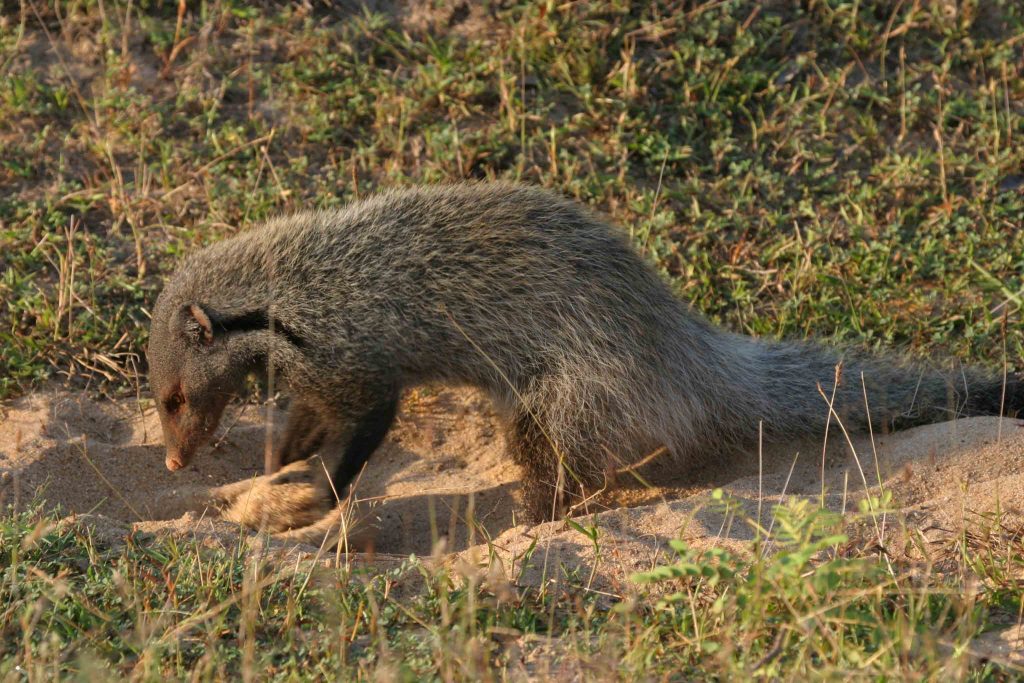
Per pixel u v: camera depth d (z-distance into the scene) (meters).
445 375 10.22
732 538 8.50
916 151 13.89
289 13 14.64
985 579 7.69
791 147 13.69
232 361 9.91
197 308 9.65
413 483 10.84
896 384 10.97
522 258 10.02
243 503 9.74
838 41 14.68
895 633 6.60
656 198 13.05
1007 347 11.88
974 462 9.53
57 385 11.52
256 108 13.93
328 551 8.95
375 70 14.20
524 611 7.52
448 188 10.52
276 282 9.84
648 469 10.66
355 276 9.84
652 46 14.38
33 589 7.55
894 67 14.60
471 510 8.71
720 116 13.75
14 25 14.64
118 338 11.91
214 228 12.67
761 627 6.73
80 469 10.41
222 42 14.49
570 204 10.48
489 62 14.00
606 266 10.17
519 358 10.01
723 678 6.45
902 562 7.77
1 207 12.79
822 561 7.84
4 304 11.97
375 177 13.30
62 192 13.00
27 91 13.84
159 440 11.05
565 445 9.95
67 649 7.00
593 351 9.95
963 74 14.59
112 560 8.17
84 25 14.55
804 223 13.21
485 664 6.80
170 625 7.26
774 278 12.67
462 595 7.48
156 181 13.32
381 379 9.86
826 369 10.95
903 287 12.58
